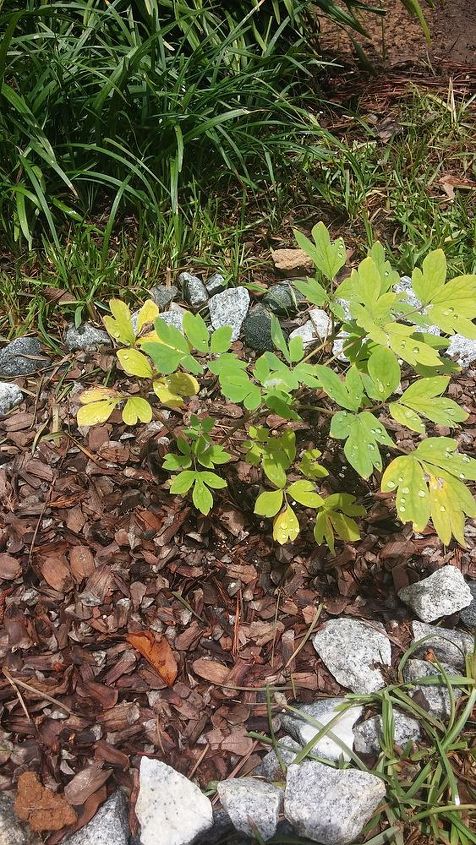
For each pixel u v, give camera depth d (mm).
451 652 839
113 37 1470
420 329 1172
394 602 894
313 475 844
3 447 1014
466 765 758
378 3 1980
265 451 817
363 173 1399
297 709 785
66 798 724
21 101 1217
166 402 841
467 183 1442
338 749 754
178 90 1326
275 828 709
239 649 846
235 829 718
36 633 837
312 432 1028
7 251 1270
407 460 717
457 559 933
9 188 1218
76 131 1334
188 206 1323
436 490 706
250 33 1616
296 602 885
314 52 1697
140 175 1228
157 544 914
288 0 1525
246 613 873
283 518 800
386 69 1754
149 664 825
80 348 1146
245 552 914
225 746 776
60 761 750
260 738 779
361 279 741
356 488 980
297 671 833
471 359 1166
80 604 862
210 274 1271
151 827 701
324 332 1169
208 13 1504
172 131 1309
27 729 769
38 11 1249
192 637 848
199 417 1040
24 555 899
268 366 759
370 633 848
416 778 746
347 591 897
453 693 798
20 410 1067
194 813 704
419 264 1261
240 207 1373
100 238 1300
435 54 1811
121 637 841
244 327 1184
